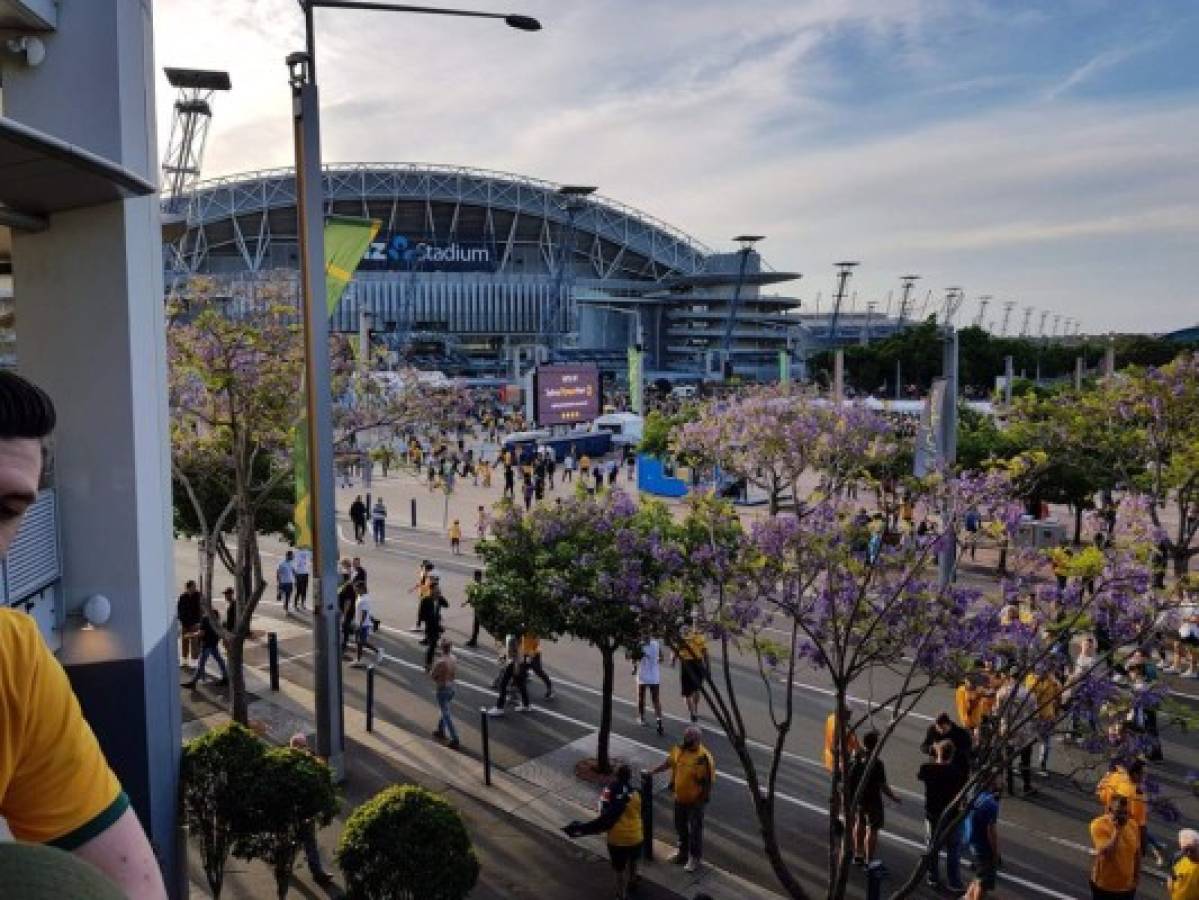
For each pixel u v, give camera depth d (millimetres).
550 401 53625
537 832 10438
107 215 7738
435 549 27625
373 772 11930
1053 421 24188
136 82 7973
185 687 15203
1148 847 10227
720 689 15289
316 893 9086
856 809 8070
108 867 1325
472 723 13812
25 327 7879
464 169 152875
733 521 9000
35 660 1327
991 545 9688
